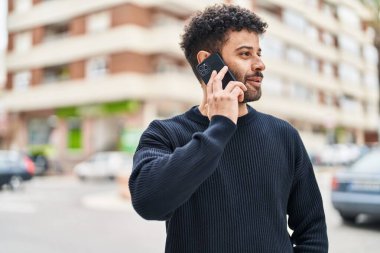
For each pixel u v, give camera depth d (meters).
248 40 1.60
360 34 35.81
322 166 26.52
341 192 7.78
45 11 28.41
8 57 30.19
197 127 1.63
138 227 8.11
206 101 1.64
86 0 26.02
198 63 1.67
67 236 7.25
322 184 16.45
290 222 1.77
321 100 37.03
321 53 36.47
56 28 28.94
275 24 31.62
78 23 26.45
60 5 27.52
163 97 23.64
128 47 23.86
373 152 8.09
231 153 1.59
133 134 15.91
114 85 24.19
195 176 1.35
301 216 1.72
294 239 1.73
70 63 26.77
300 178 1.71
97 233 7.49
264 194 1.55
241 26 1.60
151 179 1.38
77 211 10.48
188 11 25.22
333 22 36.72
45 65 28.12
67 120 27.34
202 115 1.65
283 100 32.09
